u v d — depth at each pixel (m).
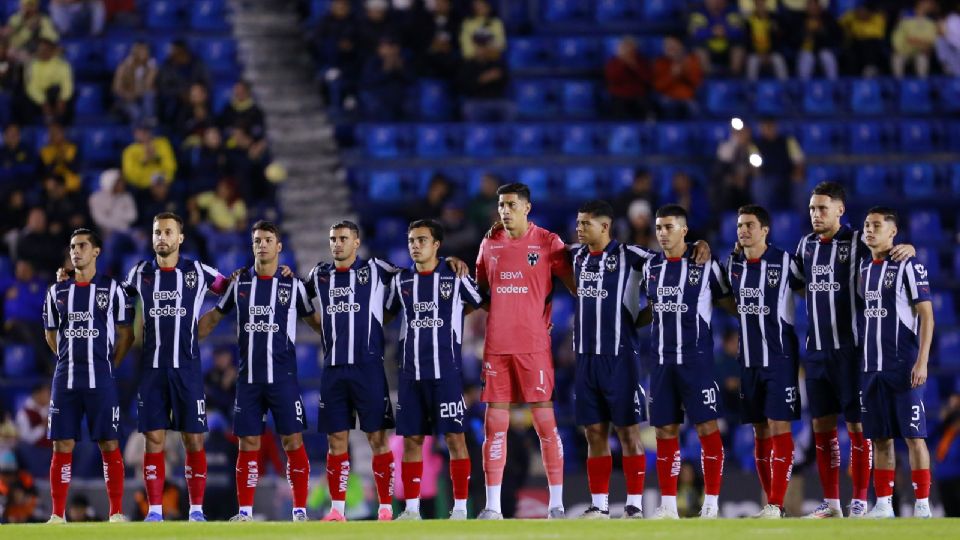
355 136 79.75
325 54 81.12
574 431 63.06
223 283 42.06
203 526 36.09
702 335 40.75
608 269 40.81
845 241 40.84
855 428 41.38
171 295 41.25
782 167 73.69
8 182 73.88
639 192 71.50
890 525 34.16
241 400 41.25
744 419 41.50
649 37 85.75
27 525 37.50
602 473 41.25
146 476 41.34
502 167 78.94
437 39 82.00
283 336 41.38
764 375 40.91
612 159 79.31
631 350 40.81
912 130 82.19
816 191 41.03
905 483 57.09
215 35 86.12
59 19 84.62
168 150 73.56
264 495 55.22
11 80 79.62
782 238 72.62
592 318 40.78
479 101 81.06
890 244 40.41
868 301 40.28
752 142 74.06
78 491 55.69
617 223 70.50
